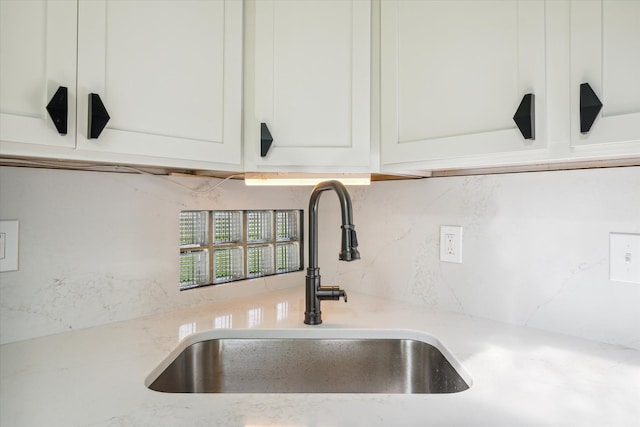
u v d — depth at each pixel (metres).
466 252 1.22
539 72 0.79
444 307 1.27
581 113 0.73
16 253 0.95
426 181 1.31
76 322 1.05
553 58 0.78
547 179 1.06
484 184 1.18
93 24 0.80
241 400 0.67
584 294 1.00
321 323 1.13
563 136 0.77
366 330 1.09
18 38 0.71
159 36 0.90
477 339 0.99
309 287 1.13
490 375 0.78
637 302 0.92
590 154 0.75
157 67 0.90
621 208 0.94
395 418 0.62
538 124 0.80
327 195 1.61
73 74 0.77
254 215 1.49
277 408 0.65
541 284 1.07
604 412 0.63
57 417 0.61
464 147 0.90
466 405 0.66
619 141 0.70
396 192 1.39
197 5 0.97
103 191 1.09
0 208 0.93
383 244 1.43
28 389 0.71
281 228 1.58
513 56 0.83
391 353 1.09
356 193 1.51
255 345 1.09
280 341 1.09
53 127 0.74
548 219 1.06
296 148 1.05
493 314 1.16
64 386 0.72
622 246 0.94
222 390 1.07
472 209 1.20
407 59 1.00
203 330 1.06
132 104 0.86
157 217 1.21
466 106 0.90
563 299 1.03
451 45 0.93
